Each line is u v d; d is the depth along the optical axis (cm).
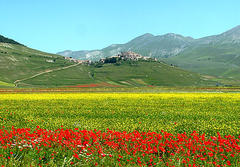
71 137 1656
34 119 2733
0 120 2661
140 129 2175
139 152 1433
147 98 5316
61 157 1399
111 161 1330
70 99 5153
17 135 1652
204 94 6550
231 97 5534
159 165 1288
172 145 1529
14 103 4434
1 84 19250
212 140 1698
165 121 2659
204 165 1294
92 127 2233
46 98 5412
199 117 2933
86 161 1330
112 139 1673
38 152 1406
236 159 1367
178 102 4531
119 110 3491
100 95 6212
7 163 1259
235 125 2397
